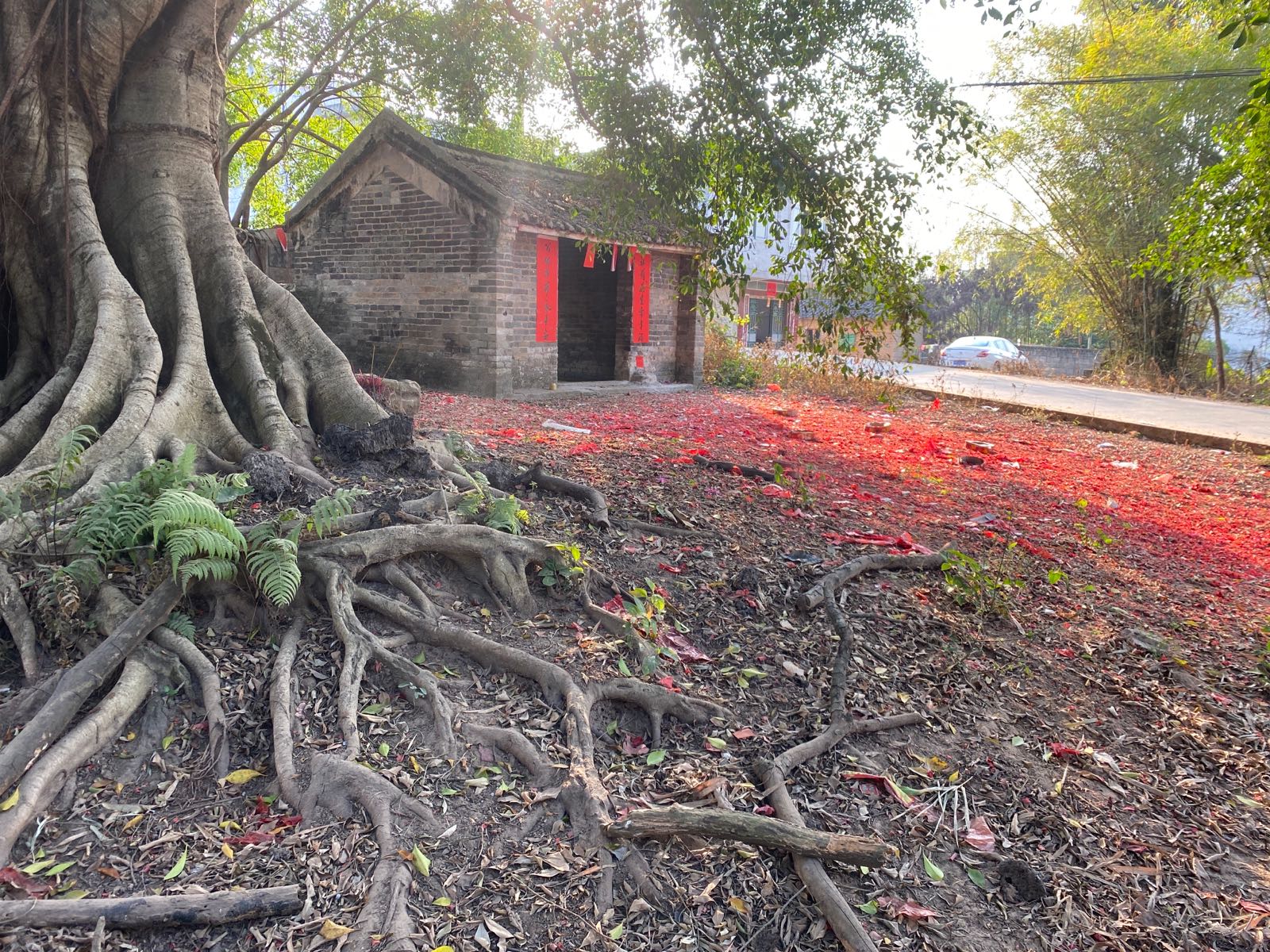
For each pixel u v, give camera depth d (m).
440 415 10.86
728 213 7.60
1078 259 26.00
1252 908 3.78
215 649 3.97
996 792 4.32
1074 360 34.31
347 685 3.87
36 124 5.54
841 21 6.80
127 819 3.24
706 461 8.57
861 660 5.18
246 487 4.68
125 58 6.05
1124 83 21.45
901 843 3.86
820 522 7.36
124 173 6.09
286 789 3.40
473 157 15.27
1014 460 12.10
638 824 3.41
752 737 4.33
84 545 4.03
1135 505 10.06
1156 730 5.09
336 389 6.28
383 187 14.58
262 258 16.22
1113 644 6.01
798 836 3.46
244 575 4.19
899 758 4.45
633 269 16.88
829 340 8.55
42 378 5.67
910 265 7.50
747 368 19.47
